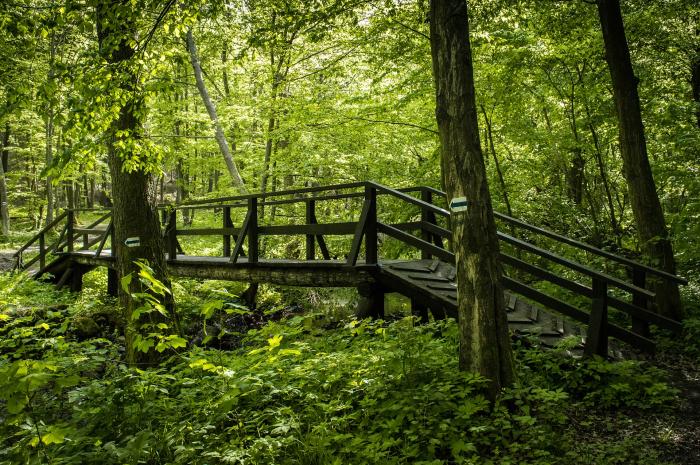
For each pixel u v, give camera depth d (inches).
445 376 165.2
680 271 362.9
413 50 389.4
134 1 211.0
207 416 145.6
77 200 1222.3
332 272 267.0
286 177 619.8
